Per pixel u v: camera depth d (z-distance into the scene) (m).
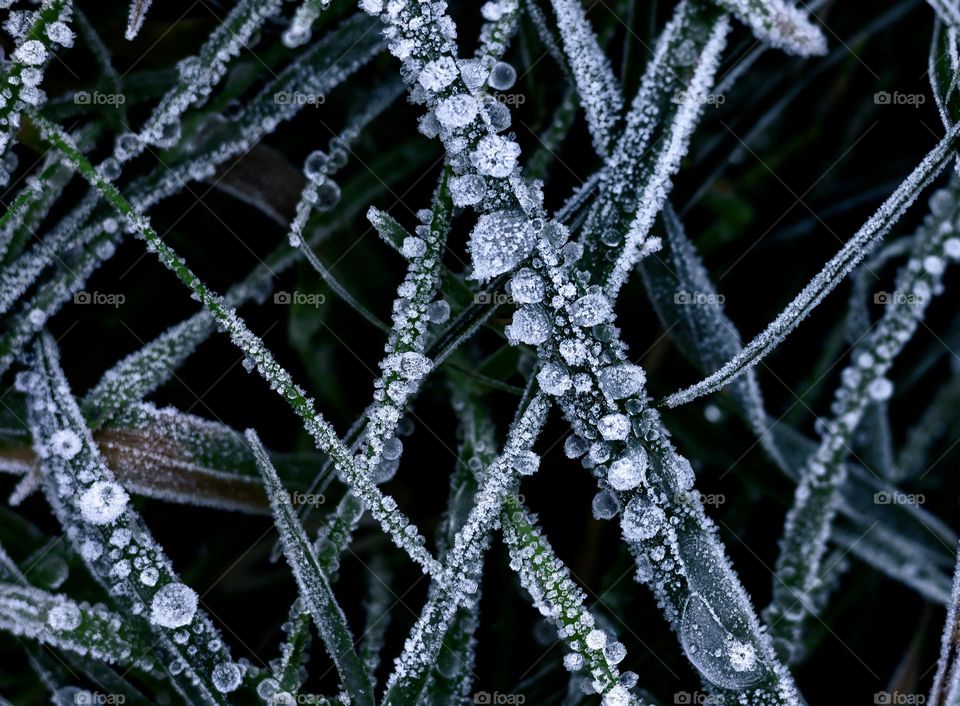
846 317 0.19
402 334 0.17
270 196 0.18
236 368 0.18
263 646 0.18
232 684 0.17
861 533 0.18
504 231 0.17
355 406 0.18
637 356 0.18
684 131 0.17
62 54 0.18
